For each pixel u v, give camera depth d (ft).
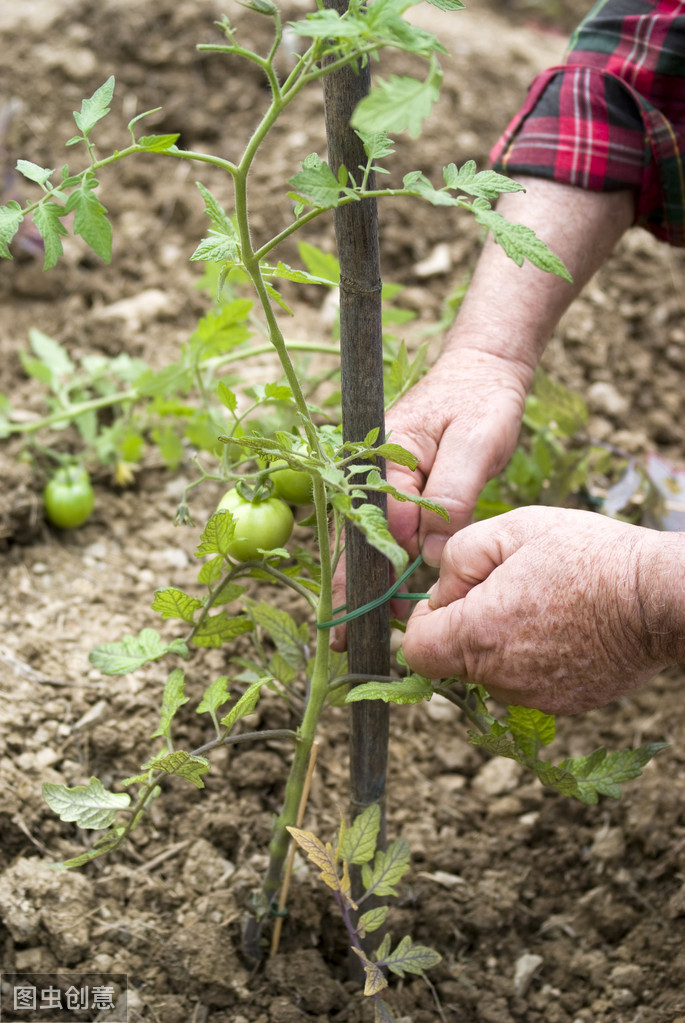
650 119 5.17
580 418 6.70
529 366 5.16
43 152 8.97
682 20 5.07
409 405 4.87
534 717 4.08
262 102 9.68
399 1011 4.75
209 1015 4.61
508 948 5.15
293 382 3.70
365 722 4.36
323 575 4.07
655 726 6.20
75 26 9.59
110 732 5.60
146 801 4.23
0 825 5.02
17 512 6.57
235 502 4.52
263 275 3.67
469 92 10.26
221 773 5.62
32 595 6.33
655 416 8.51
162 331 8.13
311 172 3.15
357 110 2.58
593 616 3.70
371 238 3.59
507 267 5.16
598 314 8.97
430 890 5.31
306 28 2.74
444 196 3.18
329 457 3.82
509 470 6.71
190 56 9.70
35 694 5.67
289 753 5.82
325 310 8.54
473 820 5.78
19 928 4.67
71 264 8.36
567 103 5.22
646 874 5.43
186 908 5.00
